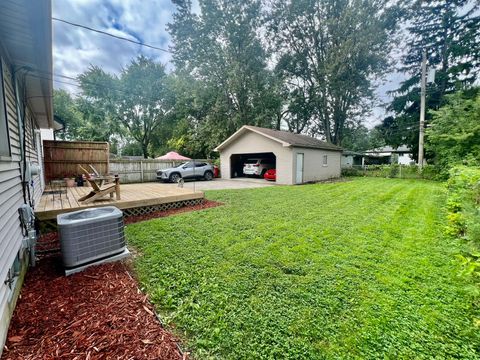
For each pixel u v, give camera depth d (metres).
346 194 8.99
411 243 3.99
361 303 2.40
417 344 1.89
